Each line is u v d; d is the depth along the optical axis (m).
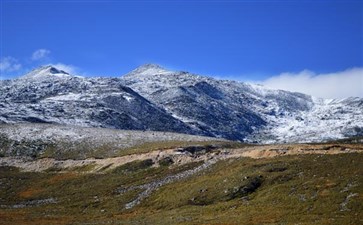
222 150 106.56
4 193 107.69
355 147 86.00
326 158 78.69
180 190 83.19
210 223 59.03
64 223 71.12
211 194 76.19
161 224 63.09
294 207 61.47
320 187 65.50
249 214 61.91
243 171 81.19
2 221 73.94
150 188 91.06
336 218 53.59
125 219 72.69
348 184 64.12
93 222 71.31
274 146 98.00
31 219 76.56
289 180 72.62
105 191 96.94
